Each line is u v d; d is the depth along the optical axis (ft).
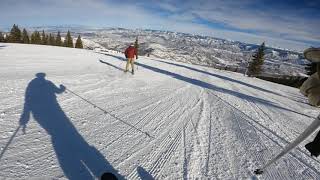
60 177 13.41
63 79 39.50
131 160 16.33
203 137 22.33
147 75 58.65
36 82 35.01
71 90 32.76
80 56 89.51
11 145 15.96
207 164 17.39
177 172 15.72
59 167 14.29
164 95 38.09
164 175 15.19
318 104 11.52
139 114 26.30
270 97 55.42
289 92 76.38
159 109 29.48
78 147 16.98
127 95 34.55
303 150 23.12
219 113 31.68
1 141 16.26
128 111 26.81
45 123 20.22
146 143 19.27
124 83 43.52
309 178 17.94
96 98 30.35
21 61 58.18
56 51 104.58
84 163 15.11
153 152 17.94
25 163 14.23
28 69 46.80
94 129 20.47
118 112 25.91
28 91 29.43
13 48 99.14
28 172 13.46
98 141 18.34
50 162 14.65
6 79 35.06
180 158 17.62
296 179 17.46
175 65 107.55
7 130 17.97
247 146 21.83
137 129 21.91
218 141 21.94
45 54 83.87
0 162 13.96
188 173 15.81
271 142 23.90
